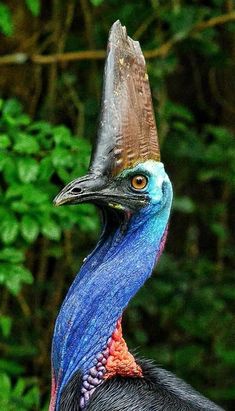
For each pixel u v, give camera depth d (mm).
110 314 5320
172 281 12305
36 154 9383
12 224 9070
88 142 10828
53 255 11781
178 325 12828
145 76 5422
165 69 11469
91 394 5320
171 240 13398
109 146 5297
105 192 5301
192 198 13312
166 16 11516
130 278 5352
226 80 13445
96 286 5320
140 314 12836
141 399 5246
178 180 12969
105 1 11969
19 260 9250
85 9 11953
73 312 5324
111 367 5344
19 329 11969
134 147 5320
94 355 5324
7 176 9141
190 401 5297
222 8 12180
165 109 11586
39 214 9078
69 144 9258
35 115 12117
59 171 9078
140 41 11828
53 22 12008
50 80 11977
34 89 12086
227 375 12422
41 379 11805
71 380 5332
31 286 12039
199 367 12352
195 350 12180
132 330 12758
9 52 11953
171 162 12836
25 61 11328
